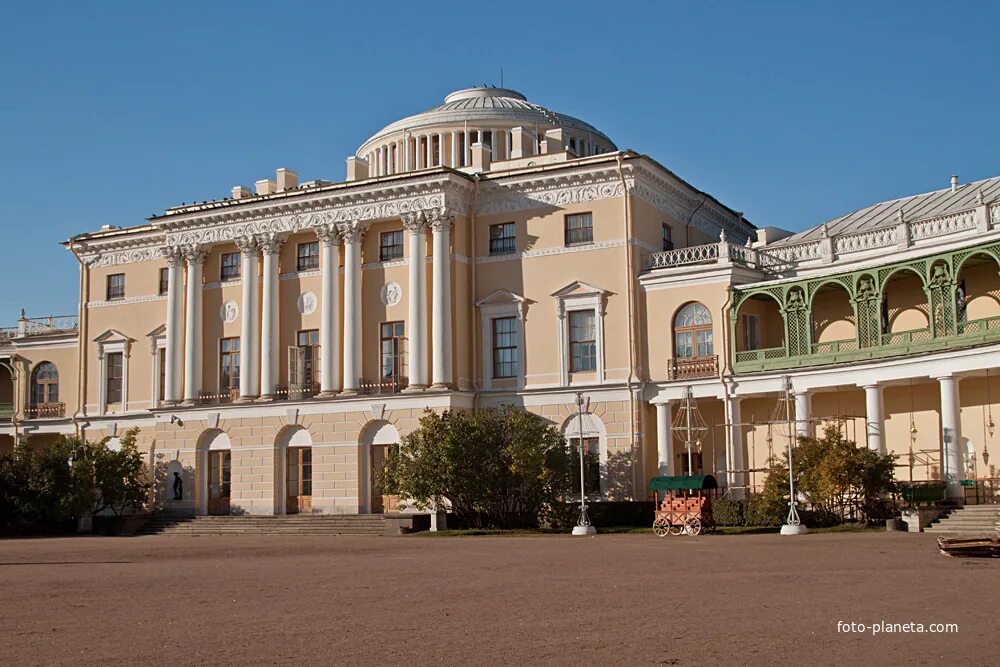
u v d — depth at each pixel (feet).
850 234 165.27
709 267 167.84
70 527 194.18
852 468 137.18
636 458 169.27
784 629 50.72
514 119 225.15
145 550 130.11
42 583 84.07
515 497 159.94
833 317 167.73
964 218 152.25
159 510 195.83
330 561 102.89
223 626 56.39
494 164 195.42
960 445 140.36
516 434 159.12
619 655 45.19
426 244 181.06
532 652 46.32
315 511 183.21
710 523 140.46
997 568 76.95
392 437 179.52
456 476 156.35
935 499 137.49
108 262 218.59
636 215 175.01
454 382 178.29
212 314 199.41
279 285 193.26
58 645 51.24
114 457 192.44
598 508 162.30
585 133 231.30
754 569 81.76
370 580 80.64
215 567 98.07
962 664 41.83
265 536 166.50
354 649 48.11
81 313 219.82
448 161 225.56
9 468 188.24
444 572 86.48
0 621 60.39
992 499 147.95
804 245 169.89
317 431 184.44
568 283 176.86
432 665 43.88
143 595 73.15
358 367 183.73
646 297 173.17
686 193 188.96
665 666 42.65
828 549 101.14
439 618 57.47
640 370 171.22
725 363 165.37
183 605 66.49
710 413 174.91
